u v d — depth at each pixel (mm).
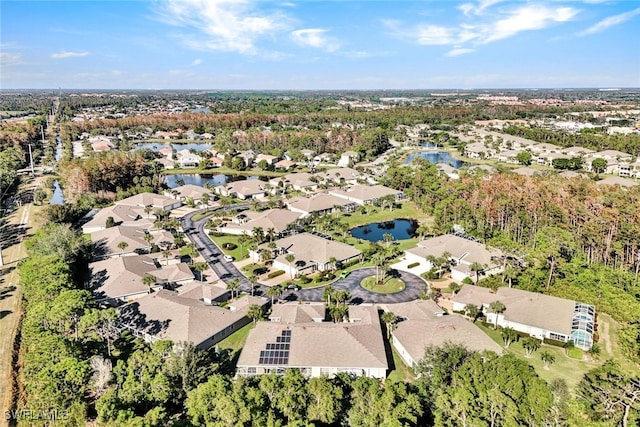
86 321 63000
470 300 82312
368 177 196500
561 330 71688
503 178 141375
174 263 102688
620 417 46594
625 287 87938
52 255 89188
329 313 81000
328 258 101500
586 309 75438
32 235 121562
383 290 91250
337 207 148375
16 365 63656
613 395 49031
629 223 97875
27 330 64562
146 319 73562
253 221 128125
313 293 89750
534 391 47594
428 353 58812
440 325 68562
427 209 147250
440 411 49312
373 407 48531
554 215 111875
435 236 124062
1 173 169250
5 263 102562
